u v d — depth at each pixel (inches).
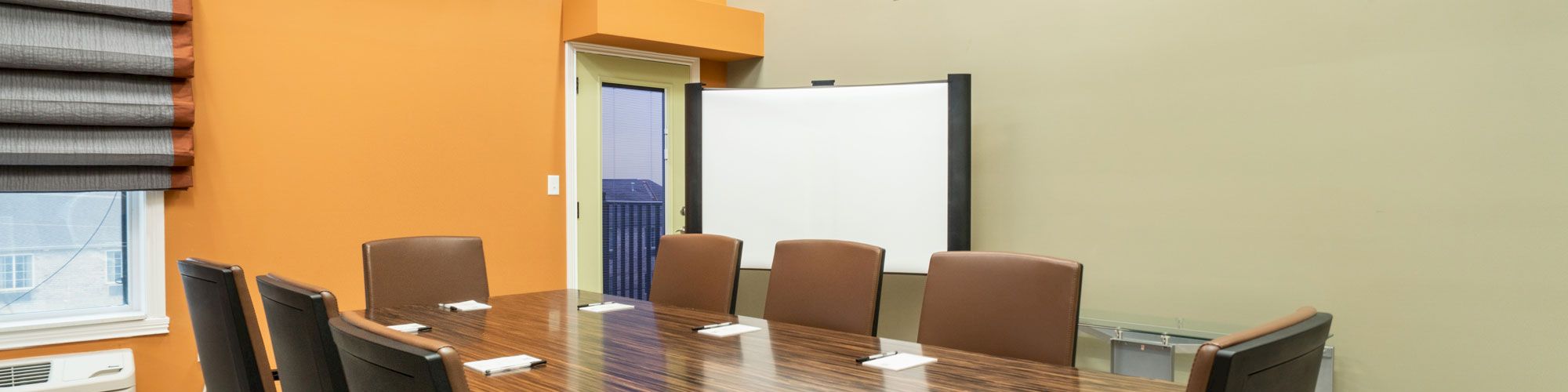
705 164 204.7
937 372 93.0
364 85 188.2
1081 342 179.6
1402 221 141.2
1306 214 150.9
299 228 181.6
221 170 172.6
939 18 201.6
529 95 210.1
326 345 84.5
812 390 85.5
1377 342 144.6
